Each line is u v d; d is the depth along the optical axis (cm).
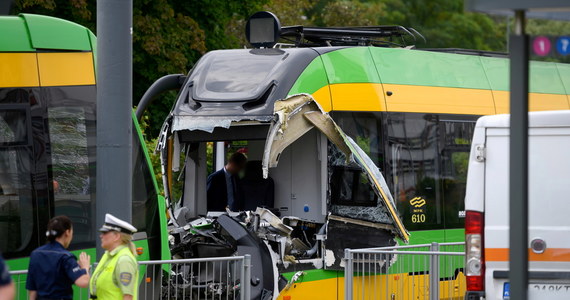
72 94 3416
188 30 7631
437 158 4972
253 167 4572
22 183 3219
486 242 3294
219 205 4597
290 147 4503
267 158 3984
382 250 4134
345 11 11588
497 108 5319
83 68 3475
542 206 3256
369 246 4422
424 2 16850
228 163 4638
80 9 7019
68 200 3359
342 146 4275
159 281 3550
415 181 4853
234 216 4191
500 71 5412
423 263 4041
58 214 3319
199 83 4300
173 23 7544
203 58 4456
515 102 2106
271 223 4116
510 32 2183
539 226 3253
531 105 5578
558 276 3222
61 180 3347
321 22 11888
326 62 4453
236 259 3678
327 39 4934
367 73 4653
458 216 5072
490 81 5338
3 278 1538
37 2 6538
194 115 4200
